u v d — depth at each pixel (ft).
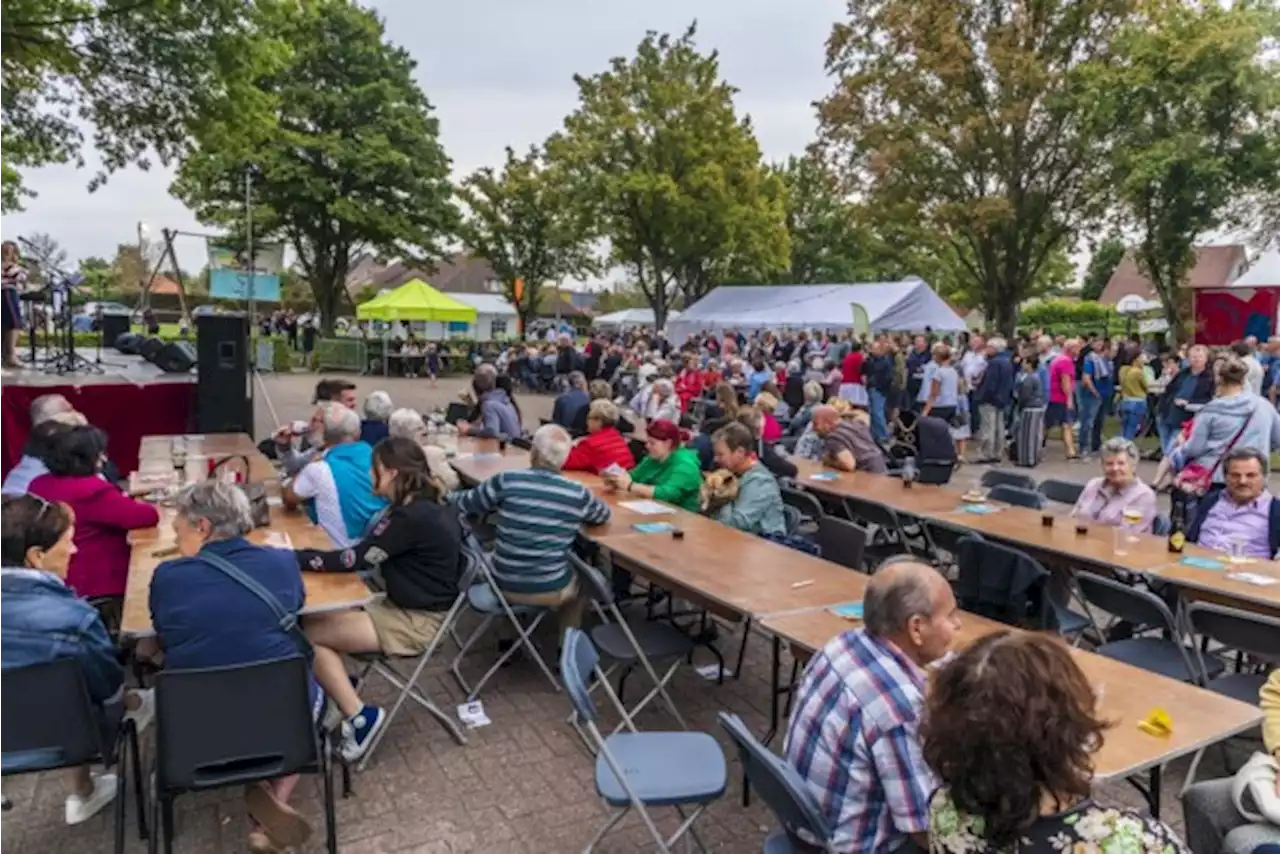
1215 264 106.73
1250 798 7.96
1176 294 61.05
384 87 90.99
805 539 18.08
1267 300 54.08
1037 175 61.72
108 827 10.54
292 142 87.71
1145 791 9.40
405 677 14.85
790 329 79.15
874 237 81.71
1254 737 12.68
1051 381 40.86
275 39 34.27
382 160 89.25
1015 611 13.48
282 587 9.70
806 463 24.86
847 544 15.70
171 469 19.01
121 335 46.26
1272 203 56.85
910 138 62.03
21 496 10.00
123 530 13.15
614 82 85.66
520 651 16.20
